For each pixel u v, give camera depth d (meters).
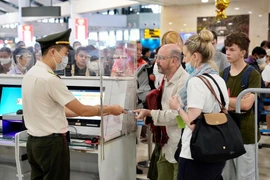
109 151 2.60
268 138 5.90
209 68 2.05
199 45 2.05
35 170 2.33
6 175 3.43
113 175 2.67
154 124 2.42
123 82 2.80
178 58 2.40
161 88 2.54
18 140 2.57
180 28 11.28
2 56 3.97
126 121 2.87
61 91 2.17
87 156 3.27
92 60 3.27
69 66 3.28
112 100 2.77
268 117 5.73
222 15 4.85
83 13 15.54
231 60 2.63
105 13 17.69
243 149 1.91
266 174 4.19
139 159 4.53
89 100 2.87
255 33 10.19
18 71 3.70
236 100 2.42
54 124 2.19
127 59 3.15
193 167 1.96
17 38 12.16
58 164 2.21
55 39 2.22
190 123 1.90
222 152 1.83
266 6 9.97
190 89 1.95
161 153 2.62
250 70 2.59
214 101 1.97
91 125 2.75
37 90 2.14
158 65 2.43
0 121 3.12
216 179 2.06
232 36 2.62
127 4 12.55
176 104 2.03
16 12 19.94
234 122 1.97
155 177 2.79
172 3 10.86
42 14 14.48
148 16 16.94
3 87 3.25
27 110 2.23
